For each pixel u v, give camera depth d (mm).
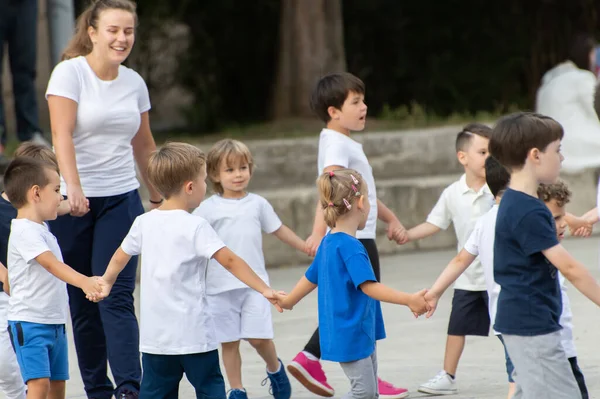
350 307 11133
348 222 11398
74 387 14414
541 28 40188
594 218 12570
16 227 11562
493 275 10016
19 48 25250
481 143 13766
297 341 16750
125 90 13328
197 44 37750
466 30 40781
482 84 39875
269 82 39375
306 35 34656
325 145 13734
